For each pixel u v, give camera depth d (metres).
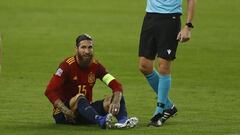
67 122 32.91
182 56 64.88
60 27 87.75
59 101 31.78
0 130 31.73
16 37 78.38
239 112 38.38
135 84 49.91
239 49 70.06
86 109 31.31
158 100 33.34
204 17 97.38
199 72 56.06
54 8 107.81
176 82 50.97
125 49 69.81
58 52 67.50
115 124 31.59
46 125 32.97
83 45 31.56
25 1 115.06
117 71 56.41
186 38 32.91
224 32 83.44
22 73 54.62
